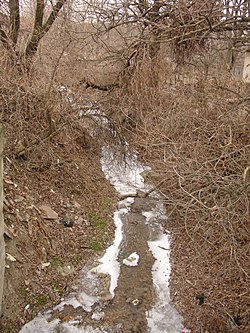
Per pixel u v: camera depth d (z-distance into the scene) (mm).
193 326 3887
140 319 3934
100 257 4840
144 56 6480
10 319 3596
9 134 5113
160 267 4770
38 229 4594
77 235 5020
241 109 4672
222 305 4125
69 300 4066
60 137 6406
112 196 6312
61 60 5863
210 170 4211
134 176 6836
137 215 5910
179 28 5289
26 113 5270
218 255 4723
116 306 4082
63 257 4586
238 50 4867
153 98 6645
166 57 6832
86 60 6406
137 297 4234
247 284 4258
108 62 6891
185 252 5020
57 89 5449
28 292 3910
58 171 5887
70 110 5609
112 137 6762
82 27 6578
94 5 6289
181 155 4750
